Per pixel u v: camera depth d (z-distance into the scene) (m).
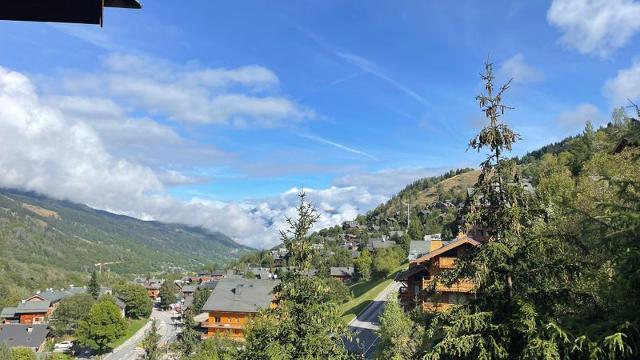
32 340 95.62
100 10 4.70
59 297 133.00
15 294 159.12
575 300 10.58
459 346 10.24
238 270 188.50
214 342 47.97
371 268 97.25
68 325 102.19
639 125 10.10
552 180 26.75
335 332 17.34
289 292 17.27
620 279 8.99
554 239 10.62
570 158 49.69
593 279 10.27
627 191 10.04
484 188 11.13
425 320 12.51
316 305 17.03
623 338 8.50
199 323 79.31
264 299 78.38
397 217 188.12
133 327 107.75
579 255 11.49
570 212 10.76
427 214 159.75
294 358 16.45
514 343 10.45
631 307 8.88
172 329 103.38
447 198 172.75
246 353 18.91
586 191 17.19
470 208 11.22
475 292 11.69
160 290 153.12
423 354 11.48
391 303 30.84
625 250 8.99
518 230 10.78
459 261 11.55
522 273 10.94
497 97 11.10
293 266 17.58
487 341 10.48
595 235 10.34
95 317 83.69
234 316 76.75
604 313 9.76
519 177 11.15
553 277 10.62
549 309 10.38
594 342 8.56
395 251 99.06
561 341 9.30
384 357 28.05
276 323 17.45
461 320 10.54
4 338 96.00
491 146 11.12
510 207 10.95
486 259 10.74
